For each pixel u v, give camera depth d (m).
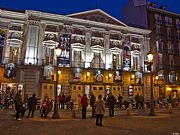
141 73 33.19
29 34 28.05
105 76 31.06
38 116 15.83
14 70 26.38
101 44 32.44
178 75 37.03
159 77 34.91
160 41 38.19
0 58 26.89
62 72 28.72
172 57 38.62
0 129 9.76
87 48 31.27
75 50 30.77
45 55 28.75
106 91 30.70
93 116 15.42
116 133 8.73
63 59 29.14
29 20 28.41
